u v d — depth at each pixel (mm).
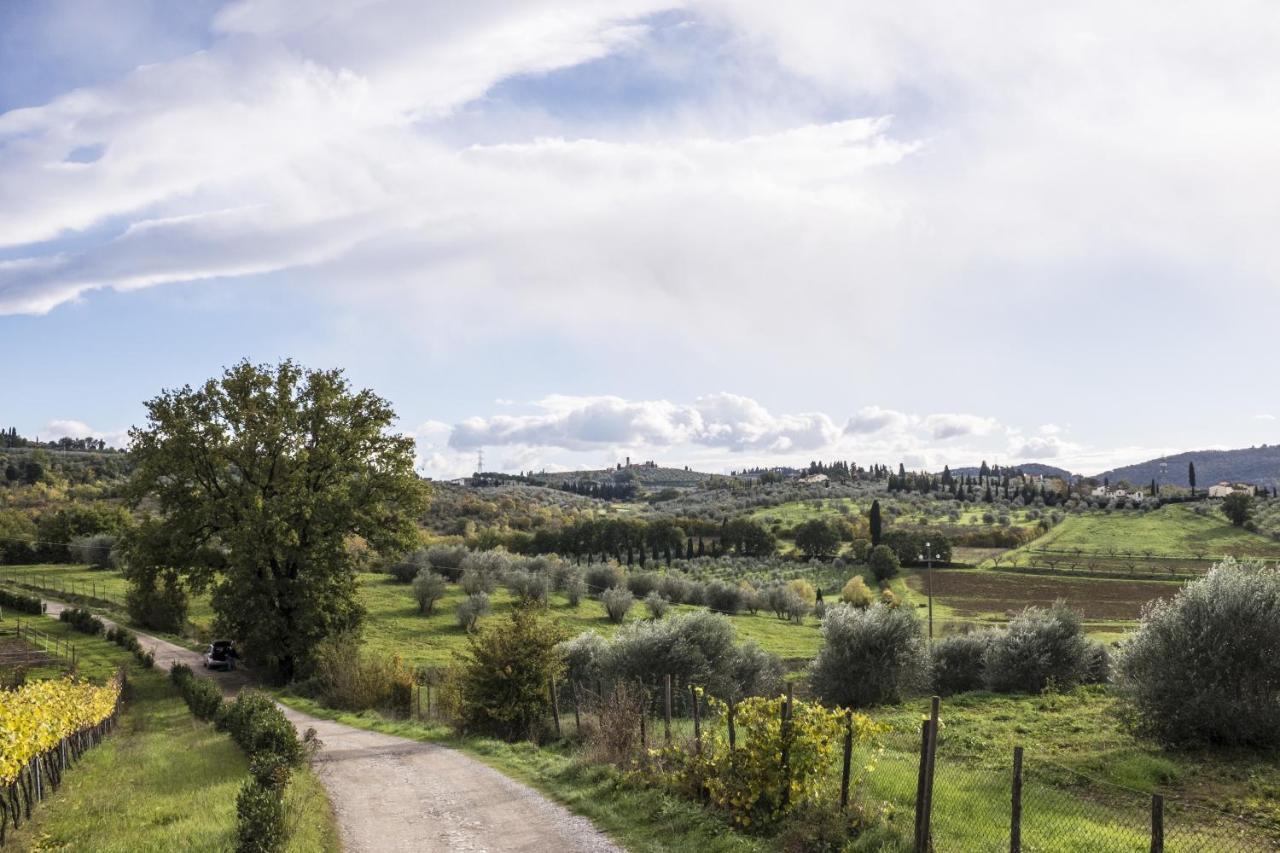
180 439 44219
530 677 24984
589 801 14539
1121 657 20719
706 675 30125
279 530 42125
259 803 11289
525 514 199000
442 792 16594
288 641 45219
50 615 76625
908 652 30578
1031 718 23703
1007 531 152375
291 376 47344
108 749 24500
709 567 131875
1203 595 19609
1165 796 14820
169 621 72312
